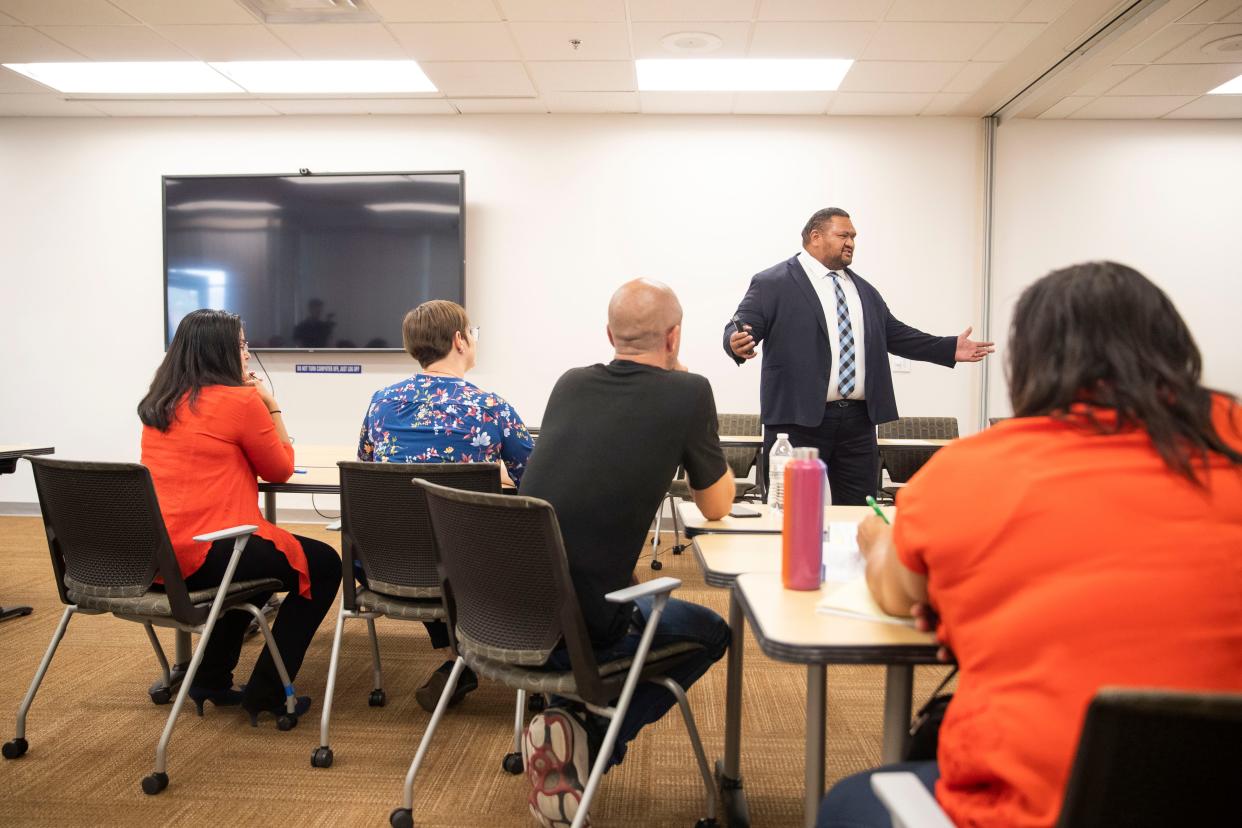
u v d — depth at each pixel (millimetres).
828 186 5781
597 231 5848
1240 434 900
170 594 2107
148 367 5996
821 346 3305
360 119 5871
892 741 1291
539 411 5902
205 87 5367
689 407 1724
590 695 1572
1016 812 833
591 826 1938
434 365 2518
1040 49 4637
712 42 4598
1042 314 989
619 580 1669
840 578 1405
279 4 4246
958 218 5773
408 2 4180
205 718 2533
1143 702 652
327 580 2594
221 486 2338
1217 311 5801
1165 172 5770
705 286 5836
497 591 1641
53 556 2230
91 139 5945
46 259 5992
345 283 5789
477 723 2521
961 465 966
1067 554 861
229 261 5816
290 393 5949
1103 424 910
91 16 4352
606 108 5707
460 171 5691
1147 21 4148
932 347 3434
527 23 4395
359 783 2139
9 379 6035
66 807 1999
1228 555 828
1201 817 683
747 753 2326
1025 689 854
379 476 2131
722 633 1900
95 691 2744
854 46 4617
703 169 5812
